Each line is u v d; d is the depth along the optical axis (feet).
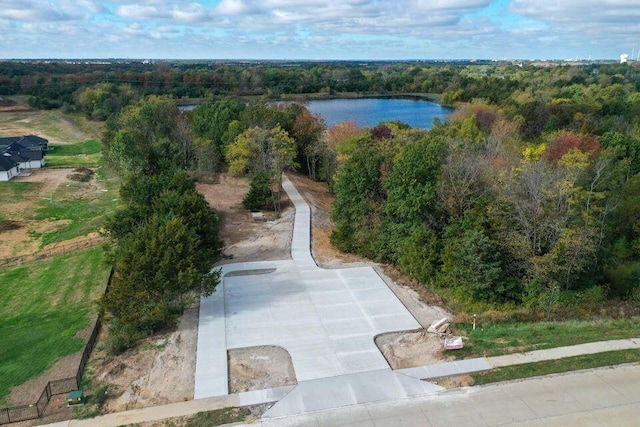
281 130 175.01
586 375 59.00
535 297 82.84
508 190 94.73
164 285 69.36
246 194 147.64
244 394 56.59
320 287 86.38
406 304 80.79
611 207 101.45
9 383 60.64
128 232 90.12
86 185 176.14
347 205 108.88
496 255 84.07
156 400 55.72
